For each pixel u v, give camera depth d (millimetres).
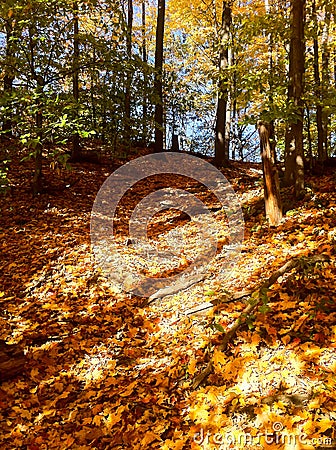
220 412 2504
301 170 5906
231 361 2850
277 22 5930
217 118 10867
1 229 6328
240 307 3488
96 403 2947
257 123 5586
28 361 3477
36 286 4875
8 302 4551
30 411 2926
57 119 5812
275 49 8047
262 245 4957
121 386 3082
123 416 2725
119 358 3467
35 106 5711
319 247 4113
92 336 3877
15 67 6750
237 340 3072
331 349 2689
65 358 3553
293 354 2727
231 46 6836
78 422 2781
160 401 2793
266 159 5547
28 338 3834
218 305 3596
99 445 2547
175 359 3193
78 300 4516
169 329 3711
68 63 7230
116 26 6980
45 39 6496
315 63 7523
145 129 8523
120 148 8789
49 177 8578
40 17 6293
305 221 5141
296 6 5730
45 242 5961
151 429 2555
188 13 13602
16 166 8875
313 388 2410
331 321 2963
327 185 6496
